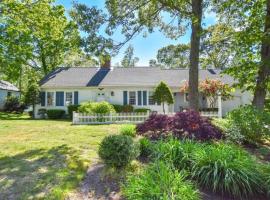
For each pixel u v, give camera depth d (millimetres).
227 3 13742
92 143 10828
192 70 14125
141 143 8242
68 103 29406
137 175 6188
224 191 6094
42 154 9039
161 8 15414
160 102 26406
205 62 16859
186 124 9227
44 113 28359
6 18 22719
